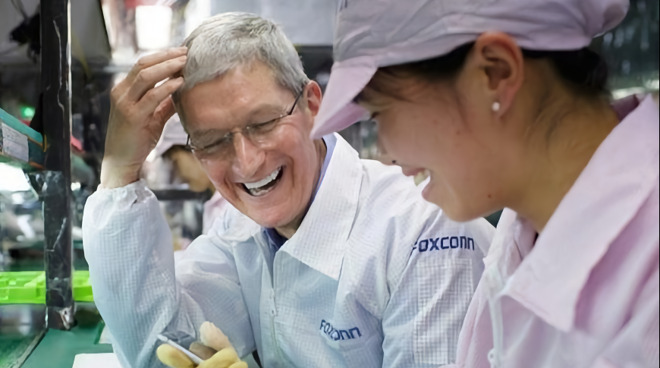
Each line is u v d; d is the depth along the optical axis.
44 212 2.01
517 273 0.77
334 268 1.34
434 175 0.85
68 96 2.05
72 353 1.78
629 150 0.73
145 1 2.55
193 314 1.57
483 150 0.76
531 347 0.84
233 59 1.21
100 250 1.47
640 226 0.71
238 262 1.60
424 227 1.30
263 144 1.25
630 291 0.71
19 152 1.65
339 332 1.37
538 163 0.77
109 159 1.44
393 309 1.29
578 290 0.71
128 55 2.60
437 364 1.22
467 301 1.23
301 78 1.31
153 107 1.34
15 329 1.91
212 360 1.29
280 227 1.45
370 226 1.35
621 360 0.70
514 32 0.71
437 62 0.73
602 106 0.78
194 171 2.60
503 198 0.81
